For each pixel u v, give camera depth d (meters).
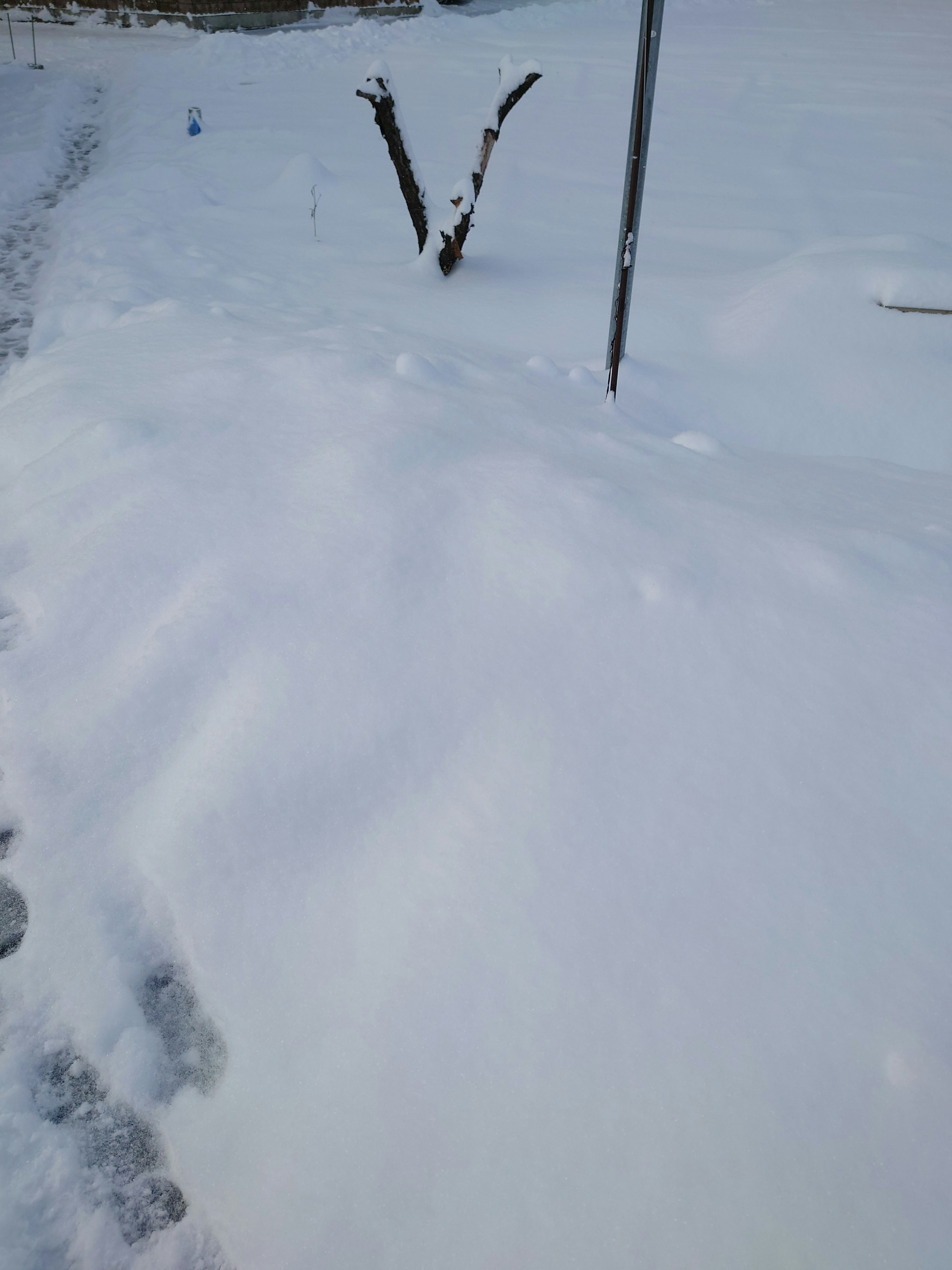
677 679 1.70
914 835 1.45
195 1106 1.31
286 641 1.80
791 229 6.09
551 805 1.52
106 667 1.88
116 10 15.80
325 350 3.02
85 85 11.95
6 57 13.25
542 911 1.39
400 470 2.21
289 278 5.35
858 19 17.11
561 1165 1.14
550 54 13.33
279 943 1.43
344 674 1.73
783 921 1.35
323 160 8.12
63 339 3.88
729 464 2.73
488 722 1.65
